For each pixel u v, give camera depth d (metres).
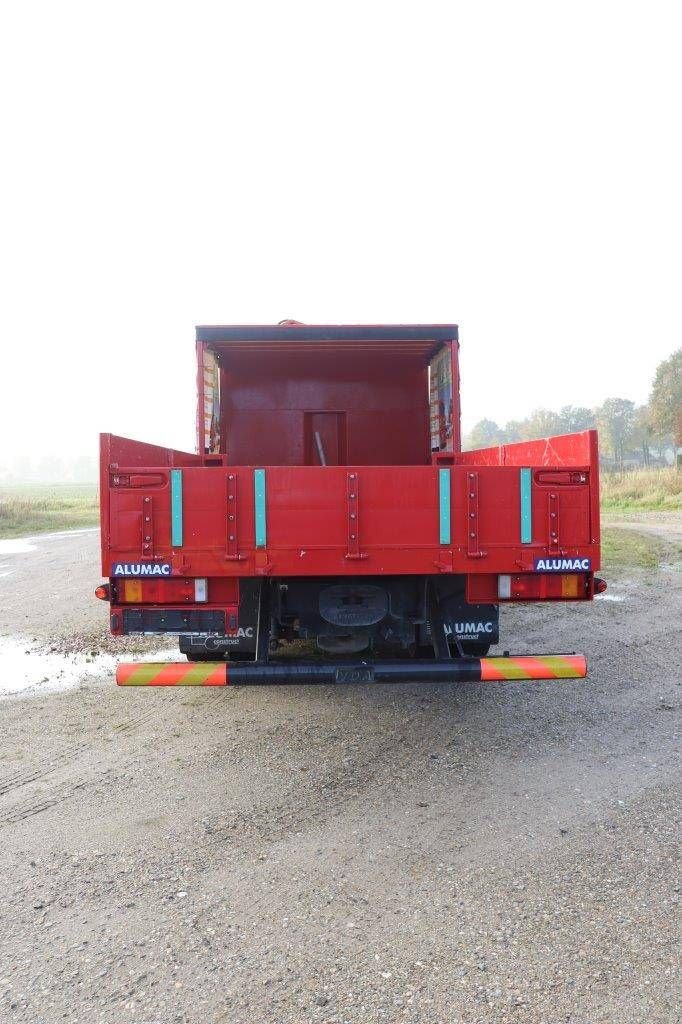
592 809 3.51
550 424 136.12
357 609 4.48
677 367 60.62
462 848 3.16
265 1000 2.27
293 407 6.62
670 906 2.71
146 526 3.78
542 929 2.59
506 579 3.93
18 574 11.90
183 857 3.12
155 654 6.69
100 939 2.58
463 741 4.46
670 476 29.73
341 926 2.63
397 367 6.64
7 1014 2.22
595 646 6.74
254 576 3.86
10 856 3.14
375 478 3.83
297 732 4.68
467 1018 2.18
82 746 4.46
